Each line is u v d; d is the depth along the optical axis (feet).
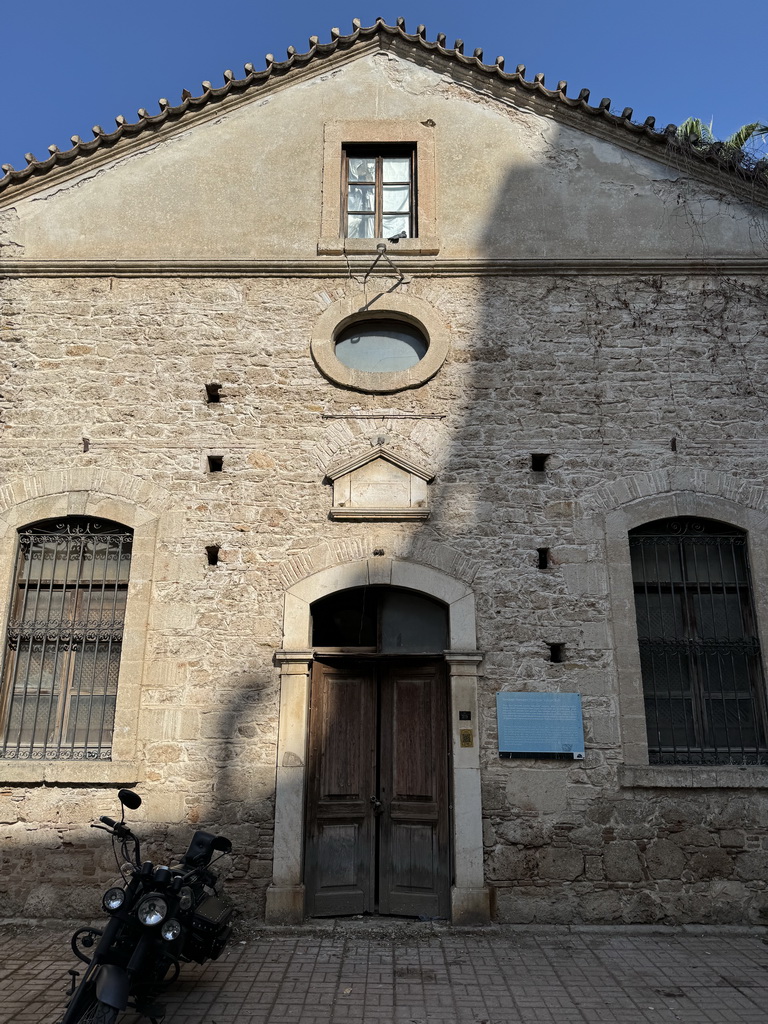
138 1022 14.25
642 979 16.69
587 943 18.85
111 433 23.77
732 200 25.95
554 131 26.58
